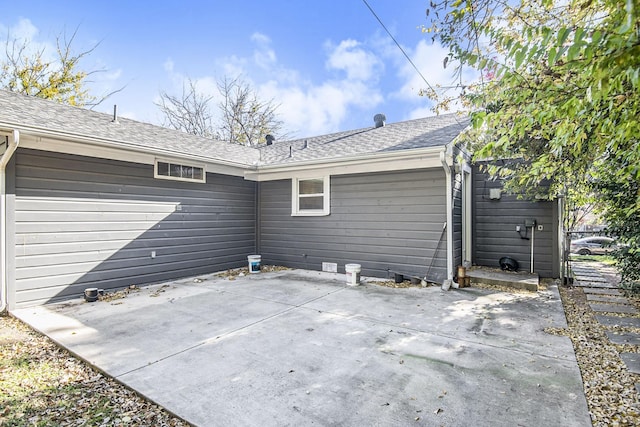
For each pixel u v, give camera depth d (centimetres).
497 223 759
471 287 634
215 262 805
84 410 250
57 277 544
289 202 862
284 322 439
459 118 811
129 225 639
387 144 729
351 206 759
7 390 278
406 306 511
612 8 174
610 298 558
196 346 362
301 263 841
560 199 690
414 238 680
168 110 1916
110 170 613
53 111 632
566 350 346
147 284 664
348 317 459
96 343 371
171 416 241
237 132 1994
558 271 695
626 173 249
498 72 236
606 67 139
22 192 510
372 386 277
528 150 479
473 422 228
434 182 659
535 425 224
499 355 335
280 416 237
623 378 286
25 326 438
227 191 837
